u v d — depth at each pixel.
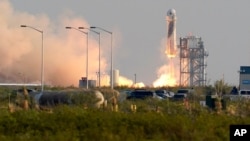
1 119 194.88
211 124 185.88
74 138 158.88
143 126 182.25
